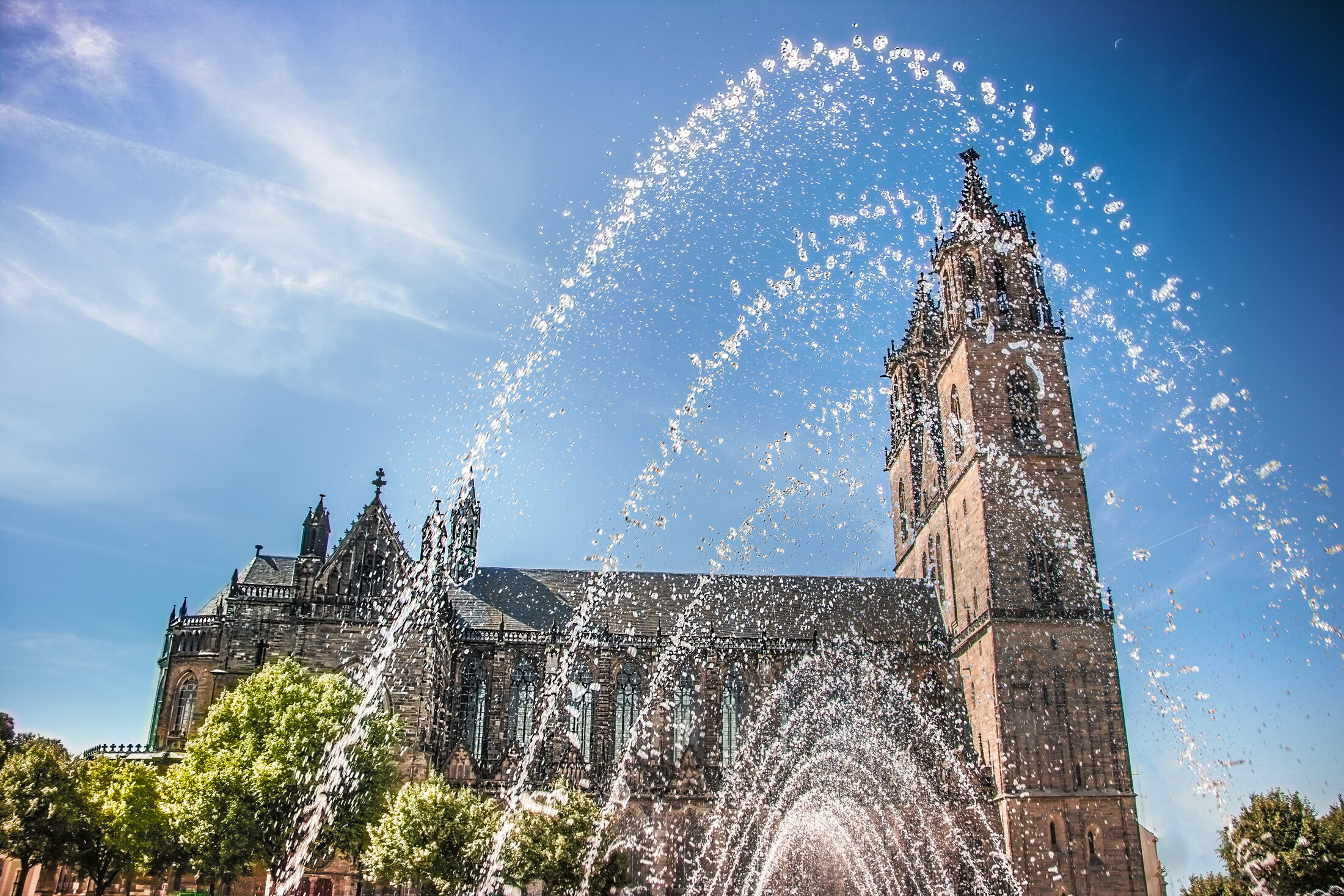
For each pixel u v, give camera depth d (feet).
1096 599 337.31
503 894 250.78
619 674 359.05
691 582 391.04
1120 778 318.65
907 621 383.45
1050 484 350.23
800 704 353.31
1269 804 298.97
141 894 314.55
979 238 377.71
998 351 364.58
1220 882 307.78
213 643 333.42
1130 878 308.40
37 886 320.50
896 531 444.96
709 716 352.08
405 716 312.71
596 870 265.34
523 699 353.10
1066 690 327.67
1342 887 277.44
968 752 338.75
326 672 302.86
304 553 372.17
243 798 237.66
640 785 334.65
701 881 318.24
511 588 380.99
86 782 291.99
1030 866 307.37
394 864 242.17
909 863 320.91
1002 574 340.18
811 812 331.36
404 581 330.13
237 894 286.66
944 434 387.34
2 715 338.95
